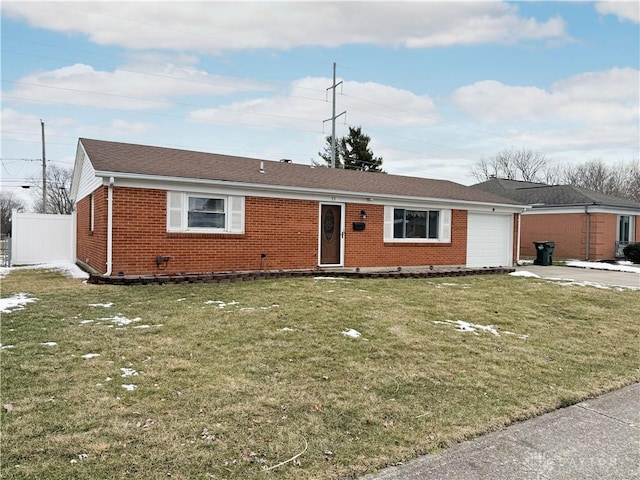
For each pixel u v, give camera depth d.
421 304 8.40
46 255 16.44
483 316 7.73
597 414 4.02
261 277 11.02
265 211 12.10
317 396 4.02
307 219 12.84
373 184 15.21
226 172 12.22
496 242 17.16
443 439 3.37
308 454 3.03
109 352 4.90
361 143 40.34
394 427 3.52
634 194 44.50
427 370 4.89
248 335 5.77
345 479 2.79
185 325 6.14
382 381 4.48
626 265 20.08
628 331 7.28
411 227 14.93
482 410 3.94
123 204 10.12
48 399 3.66
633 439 3.52
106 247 10.15
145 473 2.69
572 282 12.58
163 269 10.62
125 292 8.55
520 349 5.92
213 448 3.03
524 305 8.91
